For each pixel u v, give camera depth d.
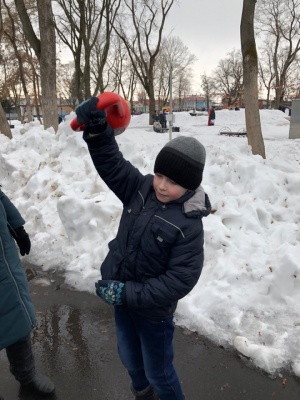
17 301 2.13
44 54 10.10
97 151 1.90
